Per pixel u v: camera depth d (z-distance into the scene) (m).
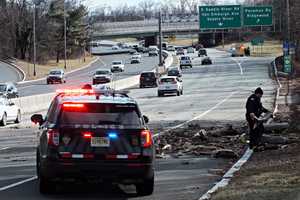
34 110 59.22
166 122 41.97
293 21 93.00
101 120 15.51
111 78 103.31
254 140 25.84
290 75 92.75
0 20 168.62
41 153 15.92
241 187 16.17
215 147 27.31
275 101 58.00
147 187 15.95
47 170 15.30
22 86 105.81
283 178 17.30
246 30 190.62
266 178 17.52
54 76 110.69
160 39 128.88
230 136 31.70
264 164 20.98
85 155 15.22
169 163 22.91
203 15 100.44
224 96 70.94
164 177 19.45
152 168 15.70
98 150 15.28
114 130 15.39
